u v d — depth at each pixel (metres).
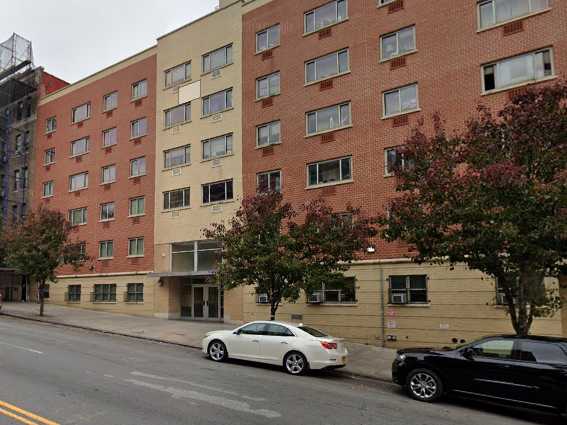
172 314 28.52
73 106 36.84
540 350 9.51
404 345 19.16
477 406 10.32
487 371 9.80
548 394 9.07
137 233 31.08
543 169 11.03
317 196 22.75
